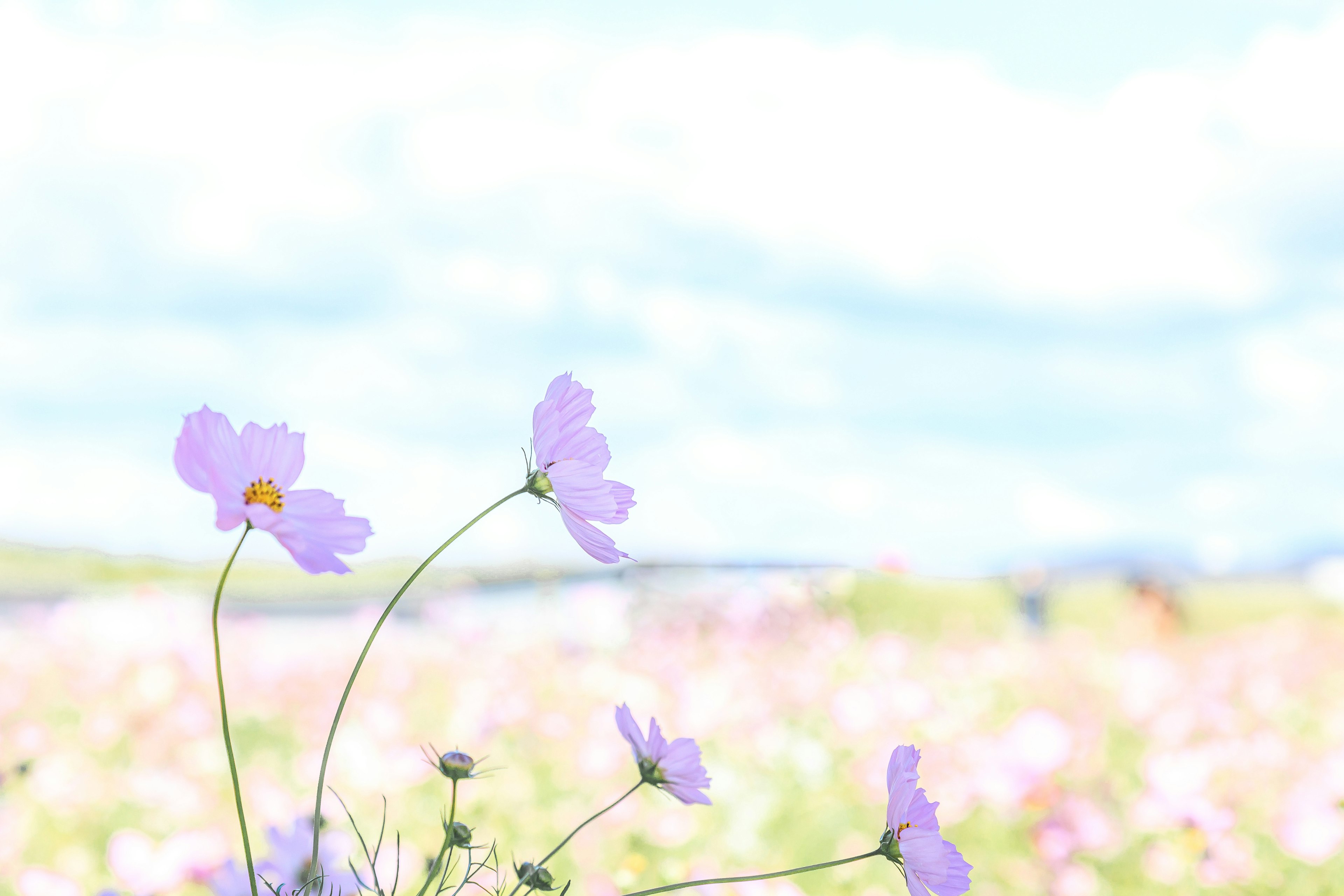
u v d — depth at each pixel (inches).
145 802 134.4
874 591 376.5
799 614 319.0
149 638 210.5
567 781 155.9
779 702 218.7
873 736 189.9
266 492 40.1
